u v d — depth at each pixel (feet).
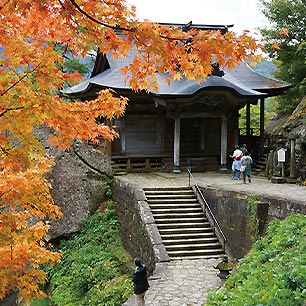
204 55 20.25
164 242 53.83
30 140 22.03
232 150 96.78
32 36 21.97
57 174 72.79
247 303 24.34
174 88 82.58
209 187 61.41
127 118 91.30
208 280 43.14
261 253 37.22
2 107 21.04
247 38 19.76
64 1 18.78
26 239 27.84
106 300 46.98
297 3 97.04
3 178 26.48
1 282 26.12
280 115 110.32
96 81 87.25
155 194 64.59
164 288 40.70
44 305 55.47
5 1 18.86
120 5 19.38
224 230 55.62
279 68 112.57
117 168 86.07
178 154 84.38
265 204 49.11
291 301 22.91
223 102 82.74
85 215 75.41
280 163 73.51
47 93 21.86
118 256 61.11
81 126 23.38
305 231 37.81
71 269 61.11
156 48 19.85
